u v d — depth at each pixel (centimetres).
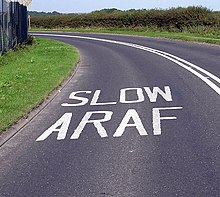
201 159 652
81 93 1268
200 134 784
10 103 1068
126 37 4209
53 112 1021
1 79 1485
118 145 741
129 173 609
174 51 2553
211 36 3647
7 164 671
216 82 1355
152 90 1270
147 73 1648
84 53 2642
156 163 643
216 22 4512
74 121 925
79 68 1888
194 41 3306
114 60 2186
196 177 582
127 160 663
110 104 1087
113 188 559
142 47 2959
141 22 5503
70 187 569
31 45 3084
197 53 2364
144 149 712
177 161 648
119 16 5847
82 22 6406
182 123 866
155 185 562
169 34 4234
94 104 1097
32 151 731
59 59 2142
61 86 1402
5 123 881
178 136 778
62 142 775
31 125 905
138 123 881
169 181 573
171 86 1327
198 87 1282
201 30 4359
